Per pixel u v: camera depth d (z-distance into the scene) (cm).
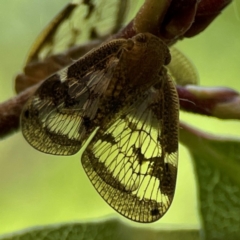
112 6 7
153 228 7
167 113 7
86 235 7
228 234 7
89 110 7
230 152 7
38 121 7
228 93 7
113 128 7
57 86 7
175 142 7
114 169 7
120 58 7
